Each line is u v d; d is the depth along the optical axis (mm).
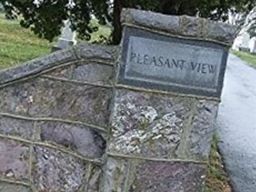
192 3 3941
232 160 4844
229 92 9633
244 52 25516
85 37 4711
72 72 2807
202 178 2721
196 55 2627
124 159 2684
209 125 2684
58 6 4203
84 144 2832
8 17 4430
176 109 2662
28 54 9281
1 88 2832
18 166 2889
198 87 2650
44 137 2863
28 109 2852
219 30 2598
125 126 2664
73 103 2826
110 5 4309
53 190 2875
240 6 4168
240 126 6512
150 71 2633
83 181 2838
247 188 4133
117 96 2645
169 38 2607
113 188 2697
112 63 2775
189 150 2693
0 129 2863
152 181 2701
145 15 2580
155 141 2674
